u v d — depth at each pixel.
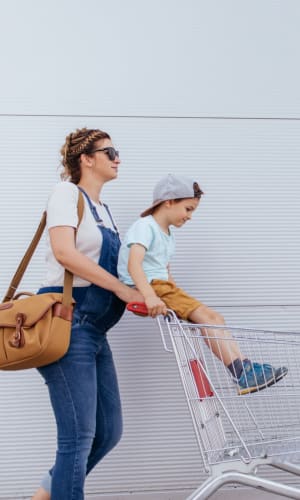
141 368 3.21
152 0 3.36
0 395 3.15
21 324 2.36
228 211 3.31
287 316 3.28
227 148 3.34
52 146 3.27
